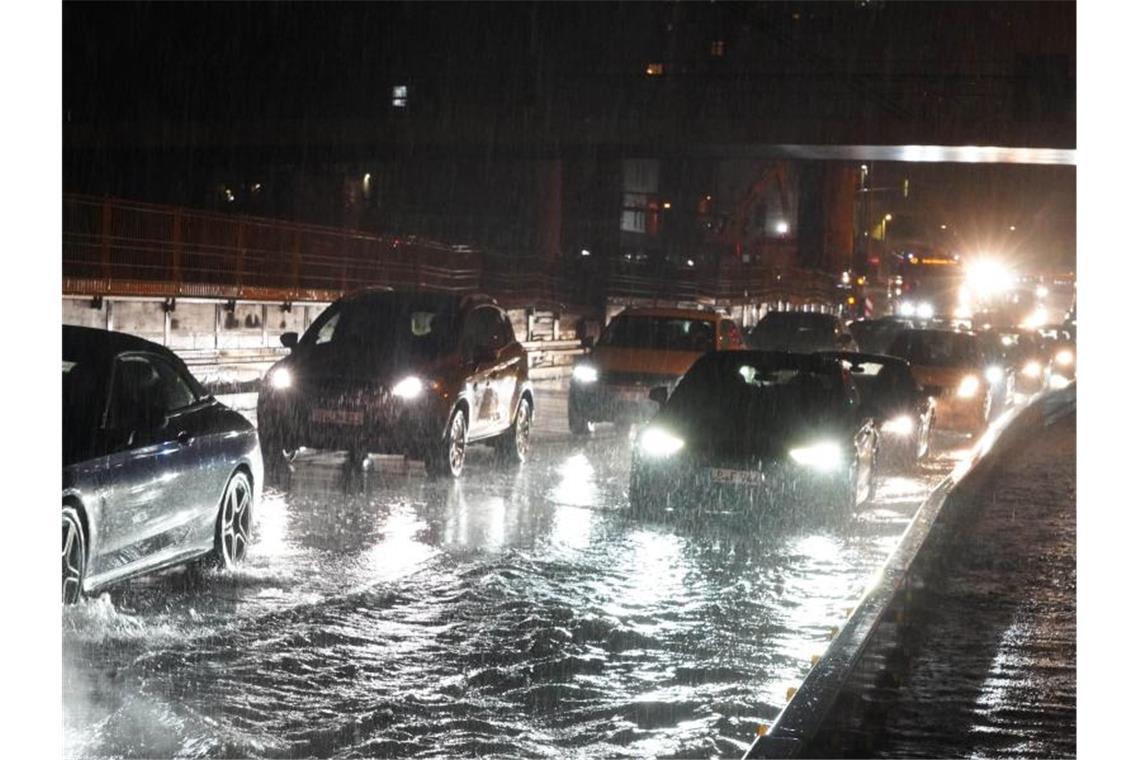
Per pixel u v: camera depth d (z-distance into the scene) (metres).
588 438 31.20
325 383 22.17
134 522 12.48
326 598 13.47
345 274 51.81
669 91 78.62
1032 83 72.06
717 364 21.59
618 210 108.31
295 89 89.56
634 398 30.98
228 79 88.81
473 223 104.00
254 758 8.70
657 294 86.25
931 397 30.75
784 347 47.75
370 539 16.86
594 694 10.50
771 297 107.56
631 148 78.38
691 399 20.86
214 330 38.47
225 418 14.61
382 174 104.81
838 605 14.14
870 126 74.19
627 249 120.62
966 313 108.25
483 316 24.97
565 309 72.00
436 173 104.69
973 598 15.05
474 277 64.81
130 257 38.28
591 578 15.03
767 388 21.02
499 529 18.03
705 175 130.75
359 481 22.02
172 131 82.88
